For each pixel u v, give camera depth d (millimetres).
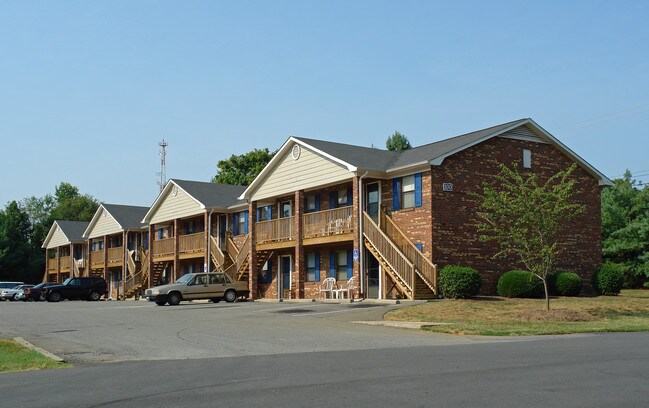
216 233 49000
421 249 30375
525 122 32969
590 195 35562
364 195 34125
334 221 34188
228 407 8602
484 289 31078
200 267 50719
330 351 15180
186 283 36156
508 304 26375
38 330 21594
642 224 44969
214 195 49250
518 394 8930
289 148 37594
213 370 12203
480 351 14172
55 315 28484
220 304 34188
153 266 53531
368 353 14383
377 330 20344
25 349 16453
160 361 14055
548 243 25531
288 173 37562
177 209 50531
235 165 76125
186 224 52688
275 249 39406
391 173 32156
